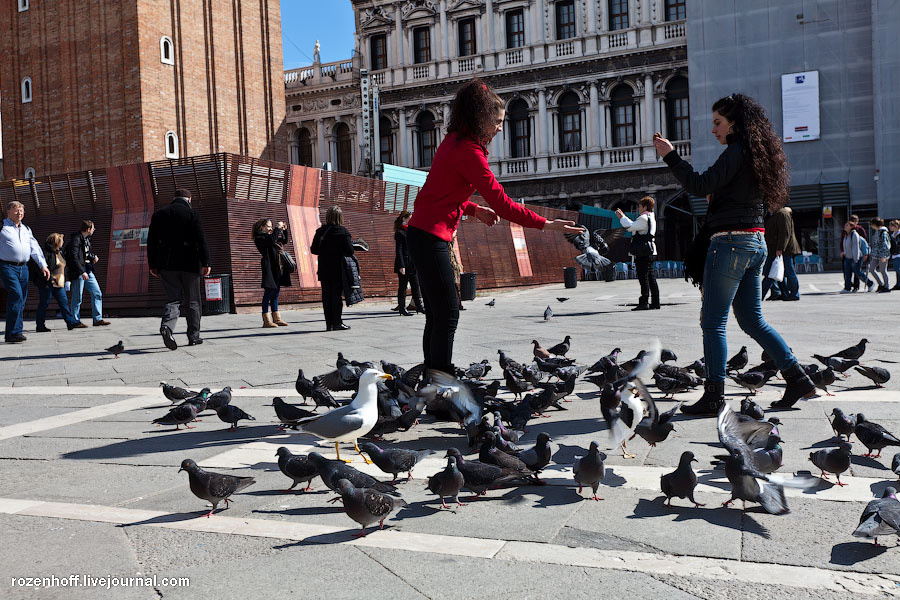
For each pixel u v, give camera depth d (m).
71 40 34.00
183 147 34.25
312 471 3.71
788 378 5.23
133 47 32.50
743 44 37.59
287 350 9.90
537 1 43.19
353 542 3.08
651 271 14.41
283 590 2.64
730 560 2.77
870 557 2.76
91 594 2.66
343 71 48.47
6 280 11.92
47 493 3.92
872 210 36.06
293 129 50.00
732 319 11.34
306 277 20.31
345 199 22.03
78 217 20.66
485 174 5.06
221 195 18.64
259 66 38.31
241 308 18.47
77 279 14.72
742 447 3.33
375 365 6.64
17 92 35.47
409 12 46.16
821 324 10.35
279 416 5.25
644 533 3.07
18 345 11.69
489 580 2.66
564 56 42.72
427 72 45.91
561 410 5.56
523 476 3.67
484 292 27.67
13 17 35.41
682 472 3.31
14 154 35.59
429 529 3.21
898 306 13.37
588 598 2.49
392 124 47.38
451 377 4.25
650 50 40.69
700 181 4.88
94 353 10.27
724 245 5.02
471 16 44.72
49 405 6.51
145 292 19.33
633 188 41.59
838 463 3.52
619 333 10.22
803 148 36.94
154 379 7.78
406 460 3.91
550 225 5.18
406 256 16.08
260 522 3.36
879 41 34.97
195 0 35.06
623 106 42.28
